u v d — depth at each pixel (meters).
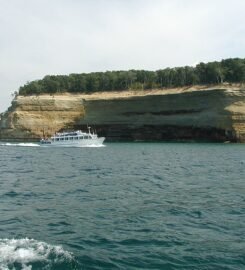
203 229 14.22
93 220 15.61
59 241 12.65
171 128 111.12
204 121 102.44
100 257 11.20
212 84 113.75
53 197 21.09
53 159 52.47
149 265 10.66
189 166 40.72
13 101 131.75
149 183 27.11
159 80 131.12
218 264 10.71
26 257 10.70
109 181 28.28
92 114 120.44
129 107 115.25
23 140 122.56
